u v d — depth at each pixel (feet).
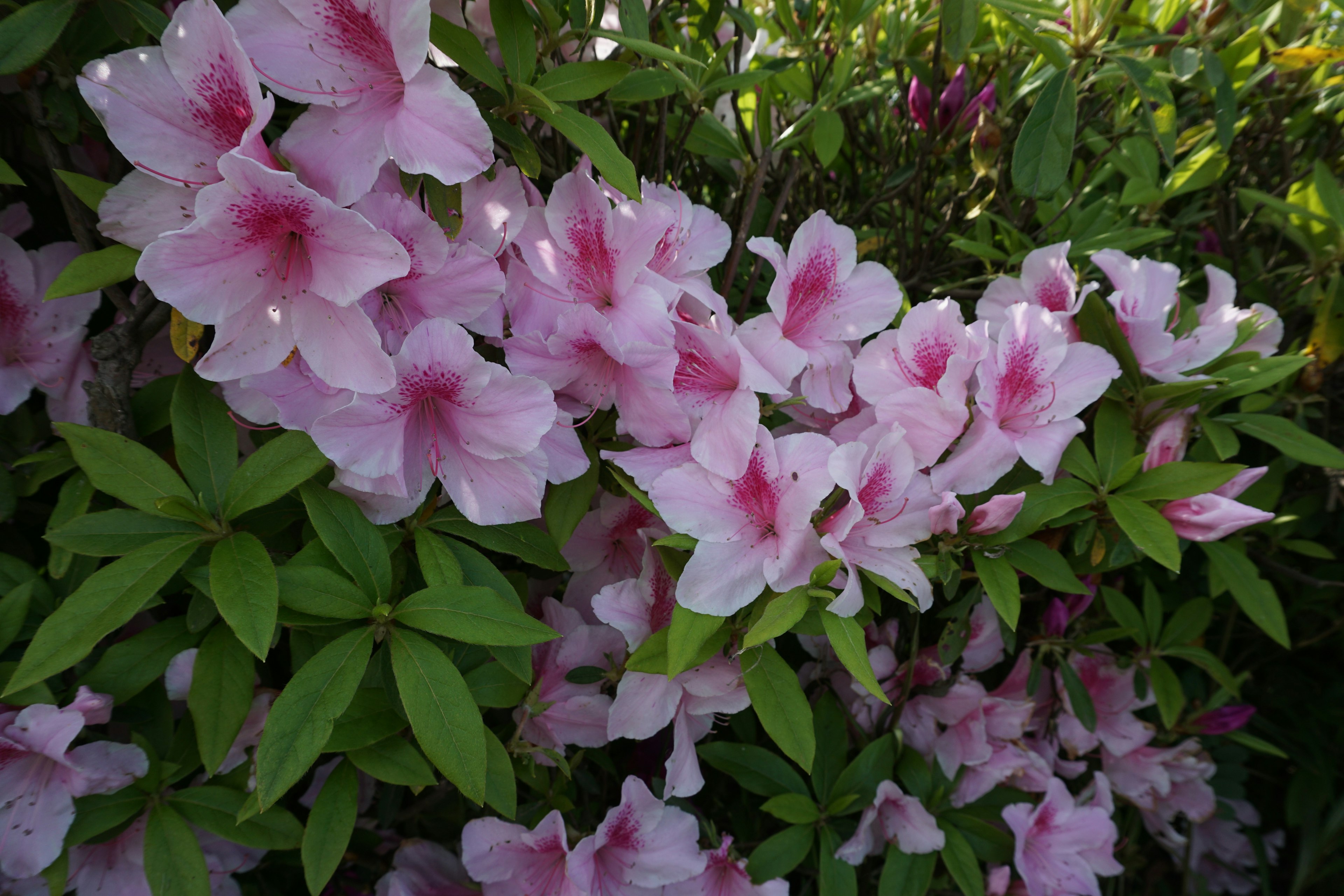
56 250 1.24
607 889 1.38
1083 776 1.92
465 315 1.15
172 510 1.06
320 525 1.09
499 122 1.19
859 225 1.94
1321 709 2.24
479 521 1.19
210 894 1.13
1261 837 2.35
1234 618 2.10
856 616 1.37
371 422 1.08
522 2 1.18
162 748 1.18
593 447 1.35
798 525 1.17
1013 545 1.36
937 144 1.78
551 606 1.42
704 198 1.96
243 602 1.00
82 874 1.17
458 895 1.45
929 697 1.60
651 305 1.21
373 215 1.08
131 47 1.19
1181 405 1.43
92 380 1.17
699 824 1.50
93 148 1.37
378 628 1.09
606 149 1.18
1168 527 1.28
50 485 1.37
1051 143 1.45
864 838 1.45
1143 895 2.26
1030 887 1.56
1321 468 2.02
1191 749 1.82
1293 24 1.81
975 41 1.84
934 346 1.32
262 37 1.03
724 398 1.26
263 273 1.02
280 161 1.04
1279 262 2.15
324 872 1.12
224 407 1.15
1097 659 1.75
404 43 1.00
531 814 1.43
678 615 1.17
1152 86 1.46
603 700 1.40
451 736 1.04
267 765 0.98
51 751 1.02
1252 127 2.02
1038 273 1.49
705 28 1.61
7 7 1.12
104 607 1.00
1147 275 1.47
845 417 1.44
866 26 1.87
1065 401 1.32
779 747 1.27
